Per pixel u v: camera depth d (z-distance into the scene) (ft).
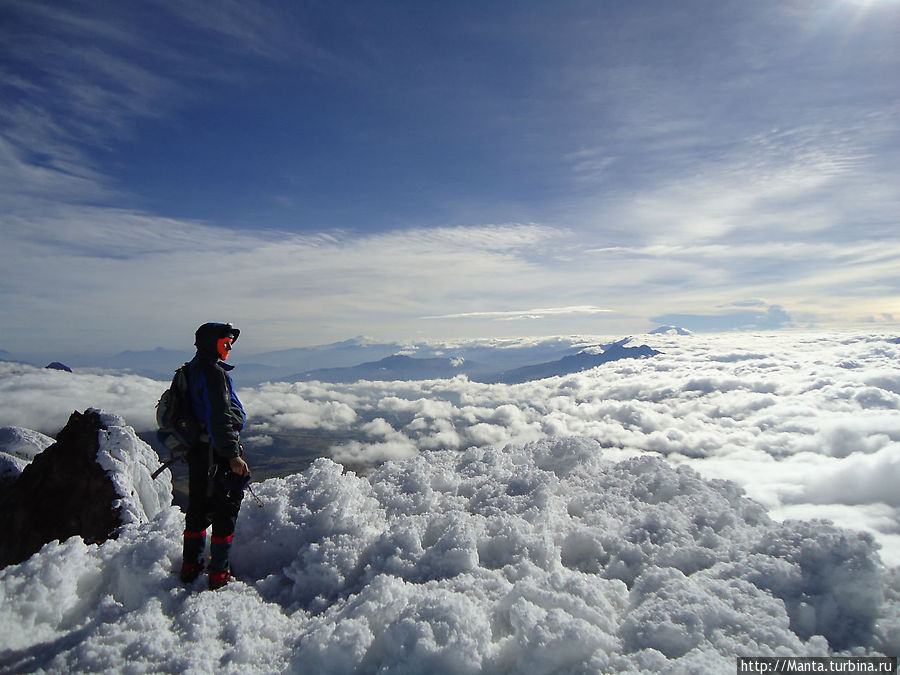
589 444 20.83
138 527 14.94
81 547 12.19
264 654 9.29
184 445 12.25
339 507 14.62
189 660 8.64
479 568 11.79
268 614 10.71
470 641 8.38
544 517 14.53
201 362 12.35
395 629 8.71
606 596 10.60
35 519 23.86
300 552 13.08
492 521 14.20
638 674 7.55
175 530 13.85
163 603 10.80
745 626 8.66
